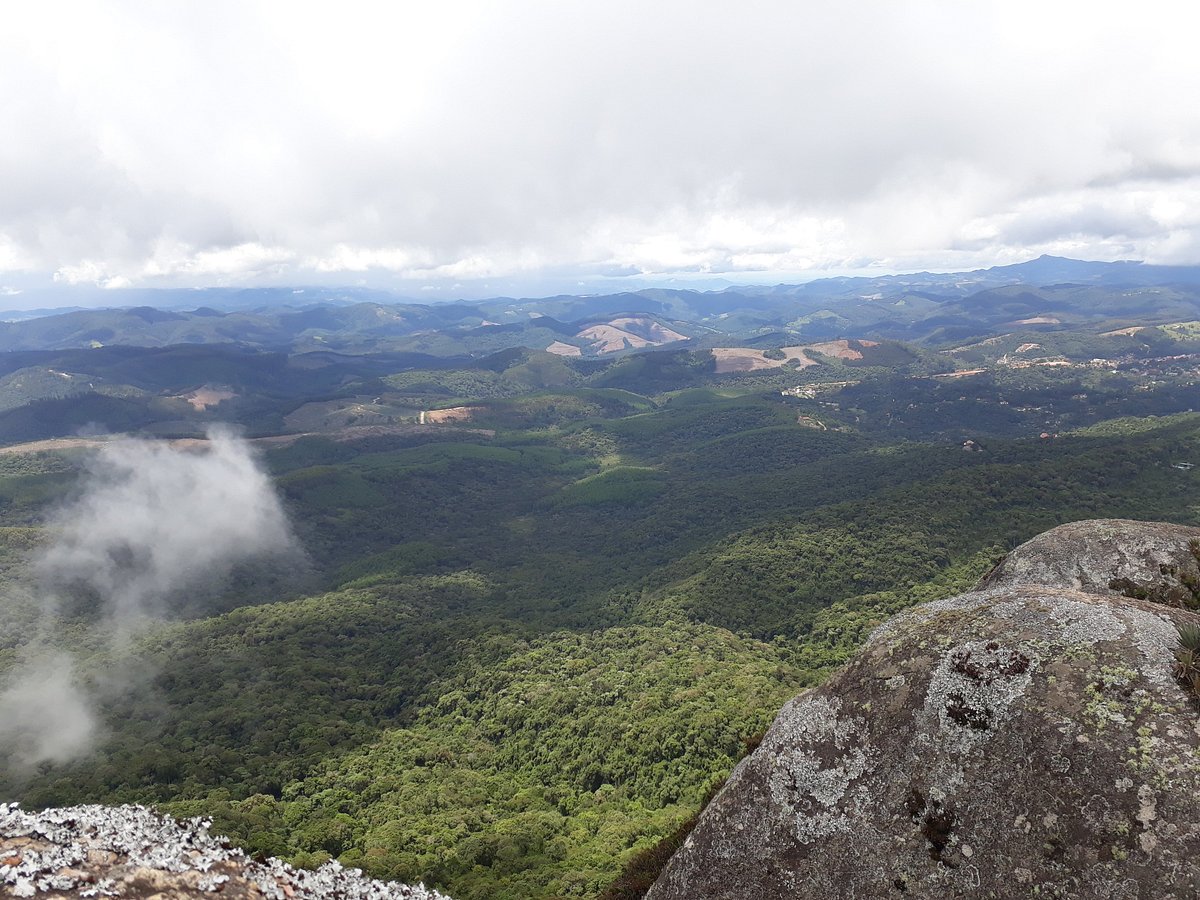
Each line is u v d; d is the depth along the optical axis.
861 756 13.70
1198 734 10.91
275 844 69.94
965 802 12.06
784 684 91.50
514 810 76.44
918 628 15.12
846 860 12.80
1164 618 13.09
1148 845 10.16
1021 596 14.59
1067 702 12.08
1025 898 10.73
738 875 13.84
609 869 53.28
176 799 86.00
